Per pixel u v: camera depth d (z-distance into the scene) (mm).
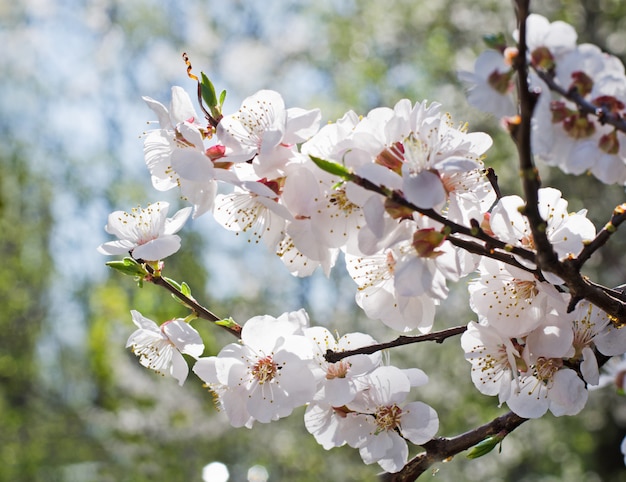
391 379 2328
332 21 12141
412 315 2297
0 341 15391
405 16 11055
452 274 2033
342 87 12008
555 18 9828
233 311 13281
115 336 13039
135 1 15375
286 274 13469
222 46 14367
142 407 12469
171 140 2342
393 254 2328
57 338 16141
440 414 10312
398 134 2064
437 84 10945
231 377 2328
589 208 9352
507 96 1814
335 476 10898
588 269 9328
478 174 2229
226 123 2275
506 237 2166
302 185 2146
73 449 12680
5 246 15594
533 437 10891
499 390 2342
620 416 11016
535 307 2225
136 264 2477
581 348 2293
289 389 2299
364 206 1962
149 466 11547
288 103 13312
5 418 13289
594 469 12703
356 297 2391
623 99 1873
